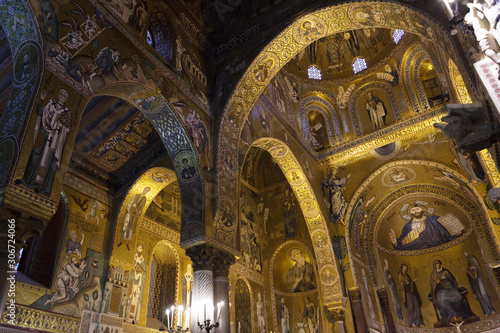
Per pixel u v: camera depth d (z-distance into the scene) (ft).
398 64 59.06
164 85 32.86
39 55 22.47
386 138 57.88
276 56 40.01
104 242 40.42
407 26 32.14
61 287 34.65
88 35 26.32
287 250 62.49
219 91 39.27
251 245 61.57
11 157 19.51
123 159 43.27
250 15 41.78
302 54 65.82
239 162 39.19
